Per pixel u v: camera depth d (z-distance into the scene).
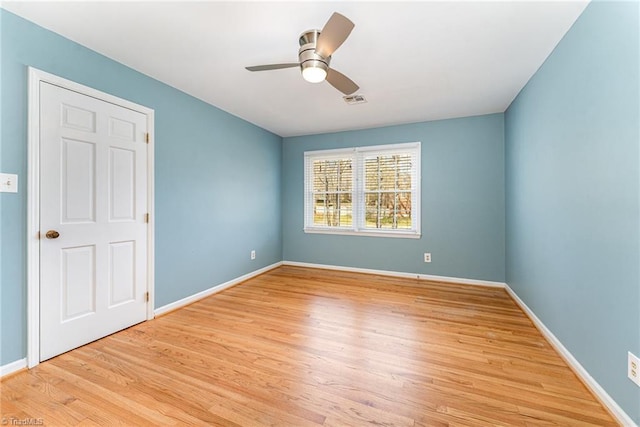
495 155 3.75
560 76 2.08
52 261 2.01
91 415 1.47
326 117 3.92
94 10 1.76
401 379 1.78
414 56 2.30
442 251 4.05
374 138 4.40
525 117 2.85
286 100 3.29
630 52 1.35
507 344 2.23
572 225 1.92
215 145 3.52
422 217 4.13
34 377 1.79
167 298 2.90
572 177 1.91
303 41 1.99
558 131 2.12
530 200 2.72
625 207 1.40
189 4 1.71
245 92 3.06
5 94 1.77
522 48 2.18
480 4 1.70
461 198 3.93
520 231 3.05
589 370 1.70
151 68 2.53
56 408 1.52
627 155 1.38
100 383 1.73
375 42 2.10
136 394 1.64
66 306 2.09
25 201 1.87
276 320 2.70
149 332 2.44
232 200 3.83
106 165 2.34
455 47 2.17
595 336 1.65
